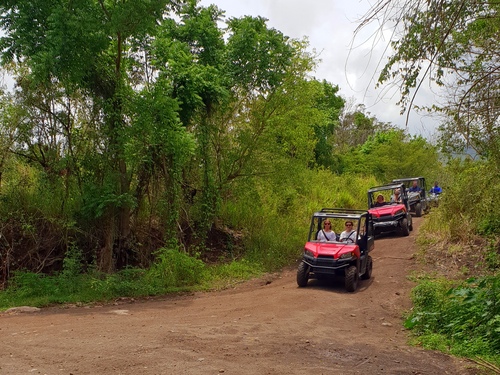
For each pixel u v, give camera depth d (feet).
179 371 19.43
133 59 49.70
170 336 24.98
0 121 46.14
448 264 47.34
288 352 23.27
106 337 24.97
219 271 49.19
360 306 35.35
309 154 62.80
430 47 19.51
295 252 58.49
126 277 44.34
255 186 60.59
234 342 24.41
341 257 40.01
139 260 49.21
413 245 56.80
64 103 47.60
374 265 49.73
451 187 56.85
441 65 21.25
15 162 47.55
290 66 58.49
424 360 23.39
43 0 40.91
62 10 39.99
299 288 41.34
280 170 59.47
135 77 50.31
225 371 19.71
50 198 46.96
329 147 119.34
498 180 47.85
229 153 58.49
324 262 40.27
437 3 19.04
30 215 46.88
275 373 19.90
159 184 49.80
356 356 23.44
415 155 124.67
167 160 48.21
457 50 22.00
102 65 46.57
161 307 36.24
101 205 43.98
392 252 54.80
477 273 44.29
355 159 131.75
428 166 124.36
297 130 59.93
